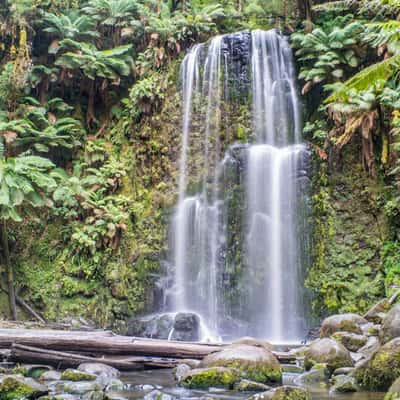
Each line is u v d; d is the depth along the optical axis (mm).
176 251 12594
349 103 11297
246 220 12258
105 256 12719
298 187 12133
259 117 13453
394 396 3957
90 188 13531
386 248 11195
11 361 6414
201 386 5109
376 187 11719
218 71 13789
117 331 11977
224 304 11805
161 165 13461
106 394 4730
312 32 13305
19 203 11352
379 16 12758
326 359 5707
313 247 11695
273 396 4223
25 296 12594
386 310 7867
